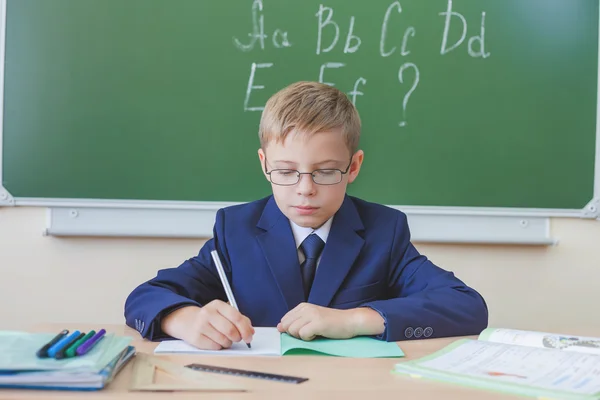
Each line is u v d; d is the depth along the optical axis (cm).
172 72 194
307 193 109
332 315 92
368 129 198
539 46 202
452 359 75
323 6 197
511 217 201
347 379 68
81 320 196
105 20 193
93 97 193
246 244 122
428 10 199
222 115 195
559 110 202
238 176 196
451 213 199
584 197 203
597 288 204
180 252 197
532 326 204
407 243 126
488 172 200
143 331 92
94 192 193
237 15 196
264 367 74
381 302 97
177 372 70
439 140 199
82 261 196
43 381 62
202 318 85
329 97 115
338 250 118
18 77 192
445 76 199
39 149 192
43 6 192
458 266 202
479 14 200
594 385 64
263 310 118
